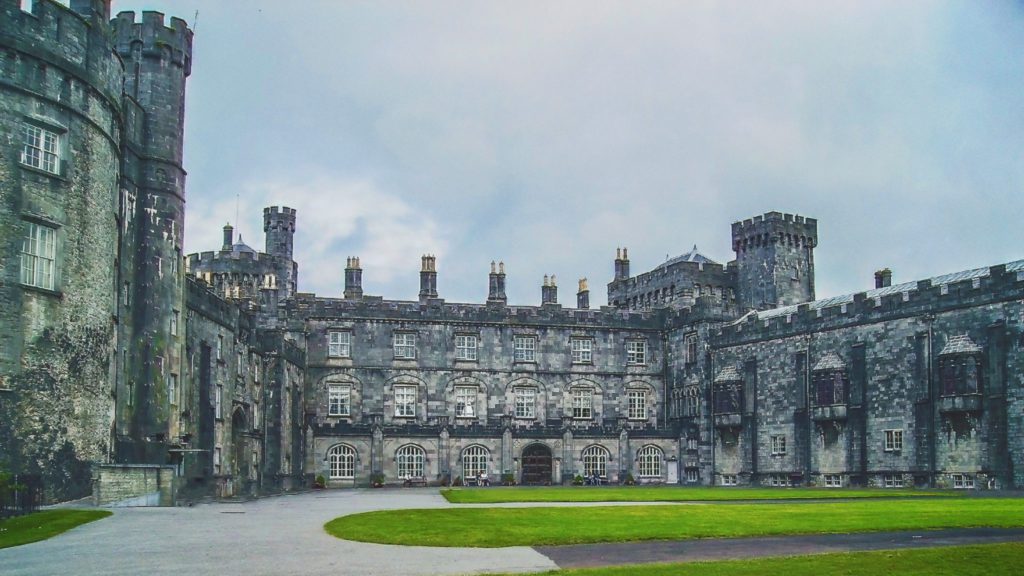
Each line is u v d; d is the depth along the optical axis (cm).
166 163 5369
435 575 2247
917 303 7050
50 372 4272
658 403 9844
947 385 6675
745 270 10294
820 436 7806
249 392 6956
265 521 3591
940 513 3809
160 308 5216
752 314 9244
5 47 4188
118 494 4281
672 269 10738
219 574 2253
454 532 3141
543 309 9744
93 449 4538
